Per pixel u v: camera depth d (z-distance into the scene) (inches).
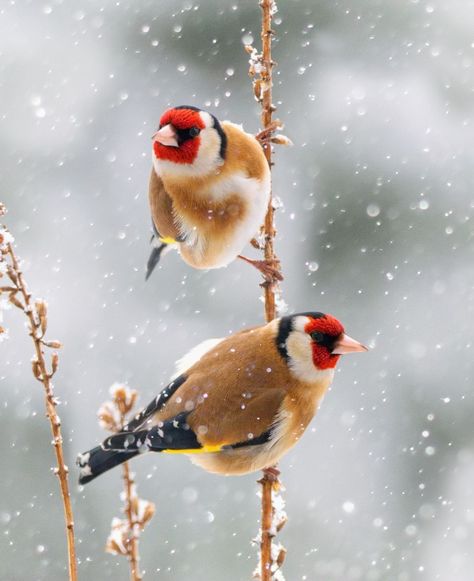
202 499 532.4
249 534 522.0
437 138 602.9
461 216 588.4
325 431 573.0
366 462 561.6
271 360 327.6
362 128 602.9
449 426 565.6
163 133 348.5
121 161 628.4
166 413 324.2
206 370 330.3
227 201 354.6
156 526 523.2
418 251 581.3
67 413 564.1
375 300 573.0
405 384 574.2
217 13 611.8
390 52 614.5
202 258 371.9
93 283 606.2
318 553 539.5
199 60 613.3
